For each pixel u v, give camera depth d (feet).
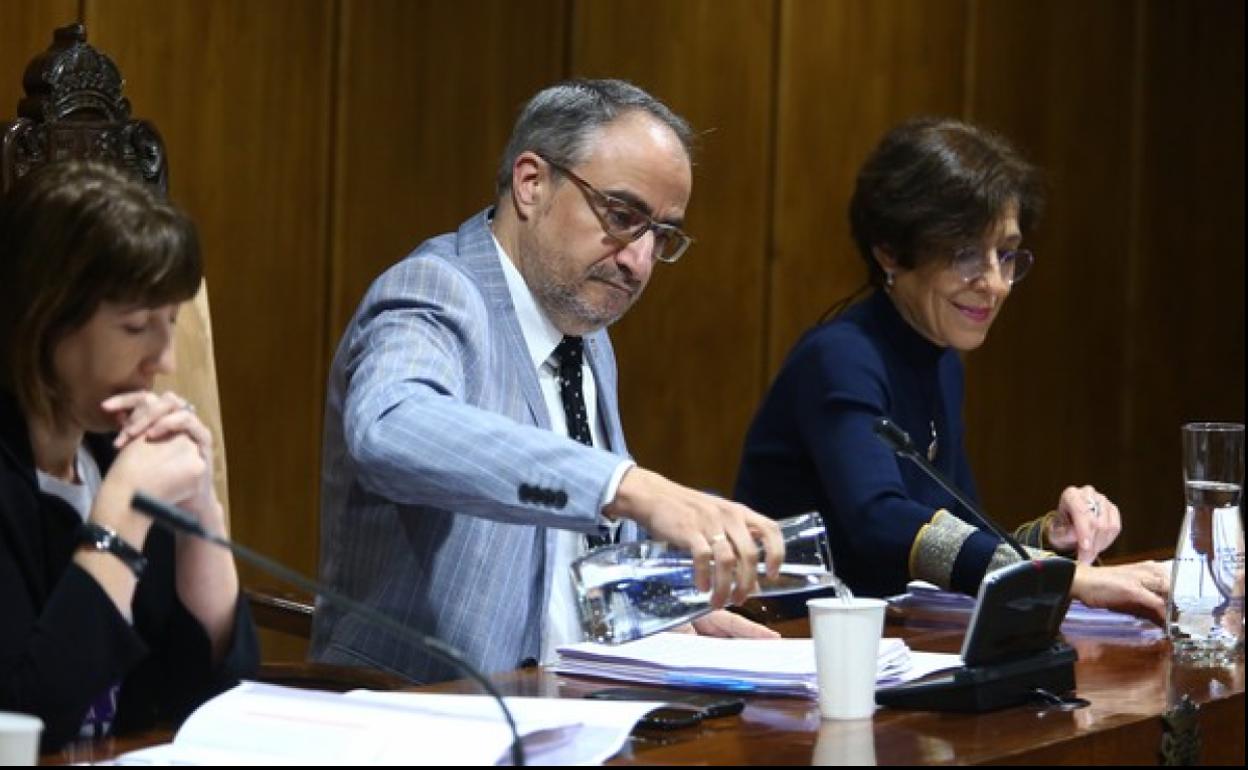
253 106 22.66
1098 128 32.09
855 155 28.66
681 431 27.25
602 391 16.01
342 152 23.50
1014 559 15.74
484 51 24.89
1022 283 31.14
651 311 26.84
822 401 17.42
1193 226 33.81
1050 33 31.12
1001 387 30.96
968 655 11.62
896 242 17.74
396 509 14.71
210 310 22.43
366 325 14.56
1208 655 13.89
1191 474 14.08
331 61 23.38
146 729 11.76
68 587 10.75
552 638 15.08
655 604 11.91
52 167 11.48
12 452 11.59
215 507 11.75
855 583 17.22
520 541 14.85
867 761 10.15
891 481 16.83
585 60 25.96
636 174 14.88
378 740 9.80
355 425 13.15
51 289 11.19
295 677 13.83
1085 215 32.01
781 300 28.07
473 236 15.38
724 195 27.40
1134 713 11.62
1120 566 15.60
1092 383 32.40
